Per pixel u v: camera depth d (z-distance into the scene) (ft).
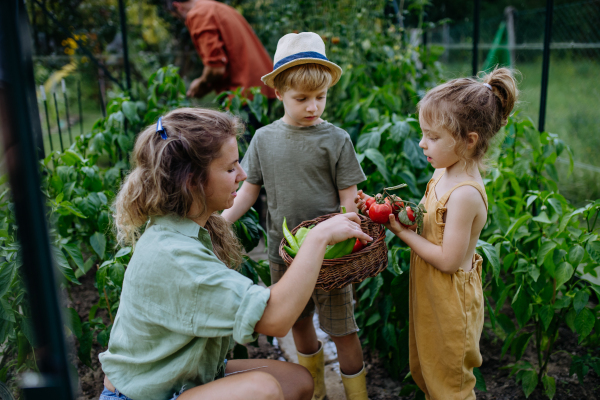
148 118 9.37
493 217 7.00
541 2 38.83
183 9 12.67
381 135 7.99
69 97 20.25
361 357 6.26
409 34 13.55
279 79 5.83
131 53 19.58
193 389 4.39
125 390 4.46
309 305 6.29
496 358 7.57
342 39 12.37
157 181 4.15
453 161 5.02
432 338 5.35
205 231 4.61
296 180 6.02
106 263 6.19
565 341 7.79
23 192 2.83
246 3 18.76
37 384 3.03
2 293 5.12
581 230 6.45
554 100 21.31
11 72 2.68
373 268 4.84
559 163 16.12
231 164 4.39
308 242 4.26
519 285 6.51
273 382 4.42
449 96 4.86
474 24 10.21
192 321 4.00
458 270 5.14
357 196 5.58
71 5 18.17
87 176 7.79
